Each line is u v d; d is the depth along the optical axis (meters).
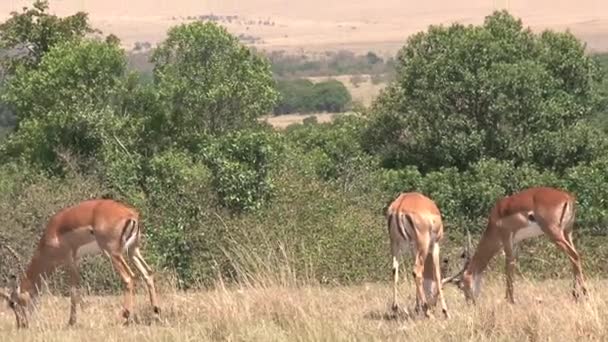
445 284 18.36
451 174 34.06
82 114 32.81
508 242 17.12
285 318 13.98
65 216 16.02
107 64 34.28
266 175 27.84
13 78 36.16
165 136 34.69
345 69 188.38
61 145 33.25
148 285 15.74
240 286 16.33
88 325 15.47
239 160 28.05
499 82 35.78
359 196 32.25
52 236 16.05
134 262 15.95
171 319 15.43
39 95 34.06
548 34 41.12
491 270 23.03
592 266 25.70
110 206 15.76
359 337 13.10
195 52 35.59
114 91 34.06
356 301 17.75
